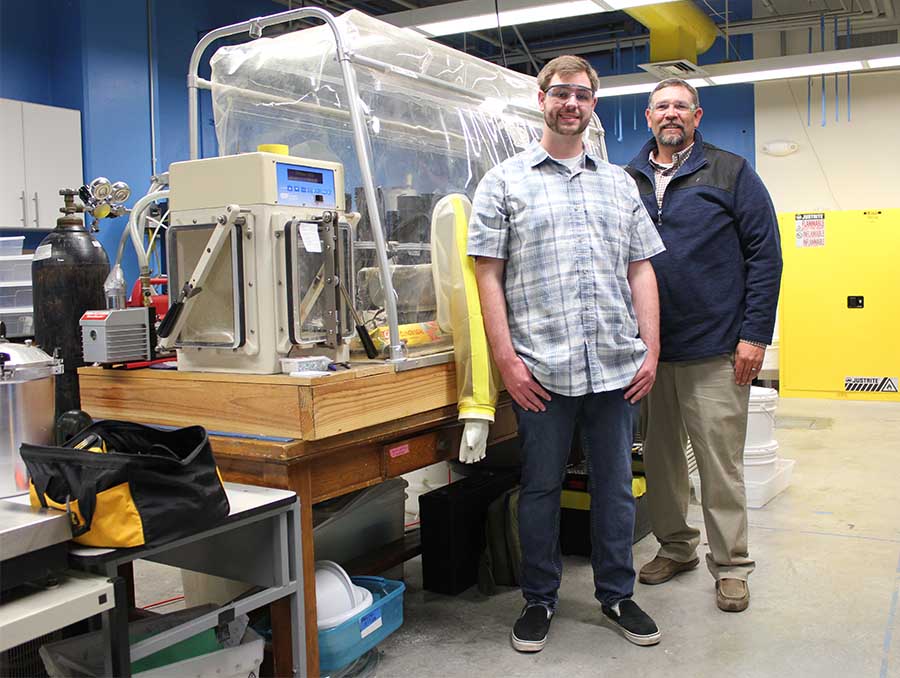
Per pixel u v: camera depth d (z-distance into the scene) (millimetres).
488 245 2219
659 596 2680
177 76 6227
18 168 5031
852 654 2242
